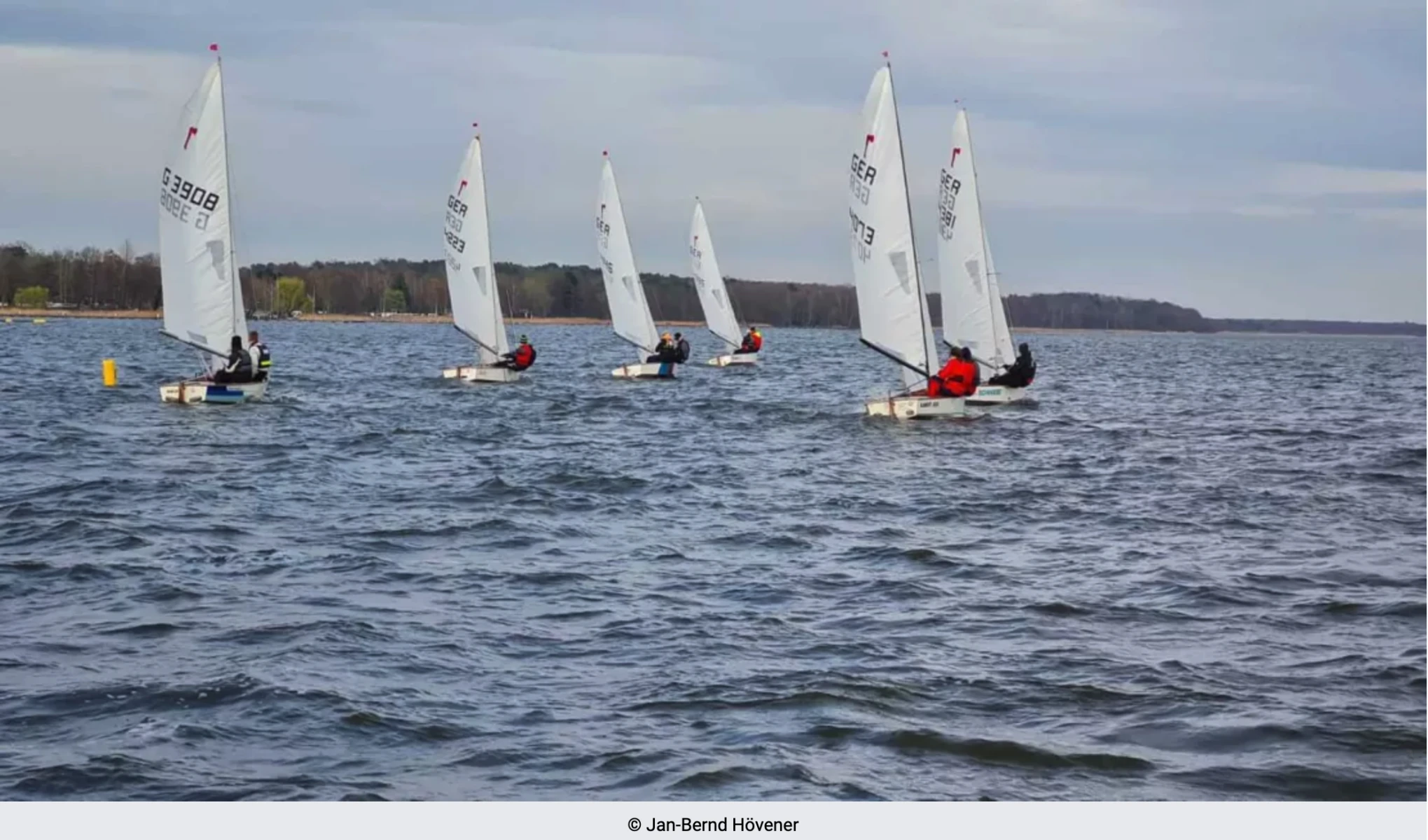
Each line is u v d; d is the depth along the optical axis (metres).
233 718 12.95
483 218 60.25
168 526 22.58
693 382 66.44
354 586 18.34
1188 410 53.00
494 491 27.28
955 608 17.50
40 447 33.81
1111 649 15.59
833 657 15.10
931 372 41.94
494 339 60.94
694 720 13.02
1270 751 12.42
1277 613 17.34
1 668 14.37
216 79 43.81
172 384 45.25
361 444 35.56
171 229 44.00
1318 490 28.88
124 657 14.77
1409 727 12.97
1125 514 25.39
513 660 14.87
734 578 19.17
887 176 40.59
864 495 27.45
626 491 27.78
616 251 69.62
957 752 12.34
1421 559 21.00
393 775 11.76
